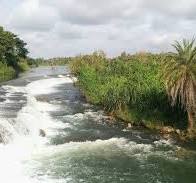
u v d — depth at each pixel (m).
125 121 75.56
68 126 72.00
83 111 86.88
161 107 73.88
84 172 48.34
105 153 55.84
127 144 60.50
